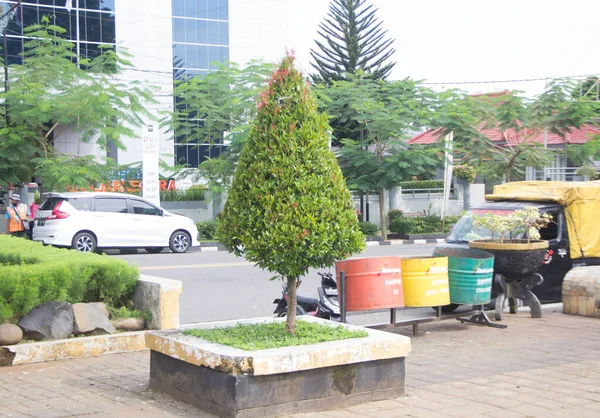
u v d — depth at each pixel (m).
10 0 32.38
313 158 5.89
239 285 14.01
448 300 9.03
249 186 5.88
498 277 10.24
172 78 36.91
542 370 7.18
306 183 5.79
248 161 5.98
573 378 6.83
